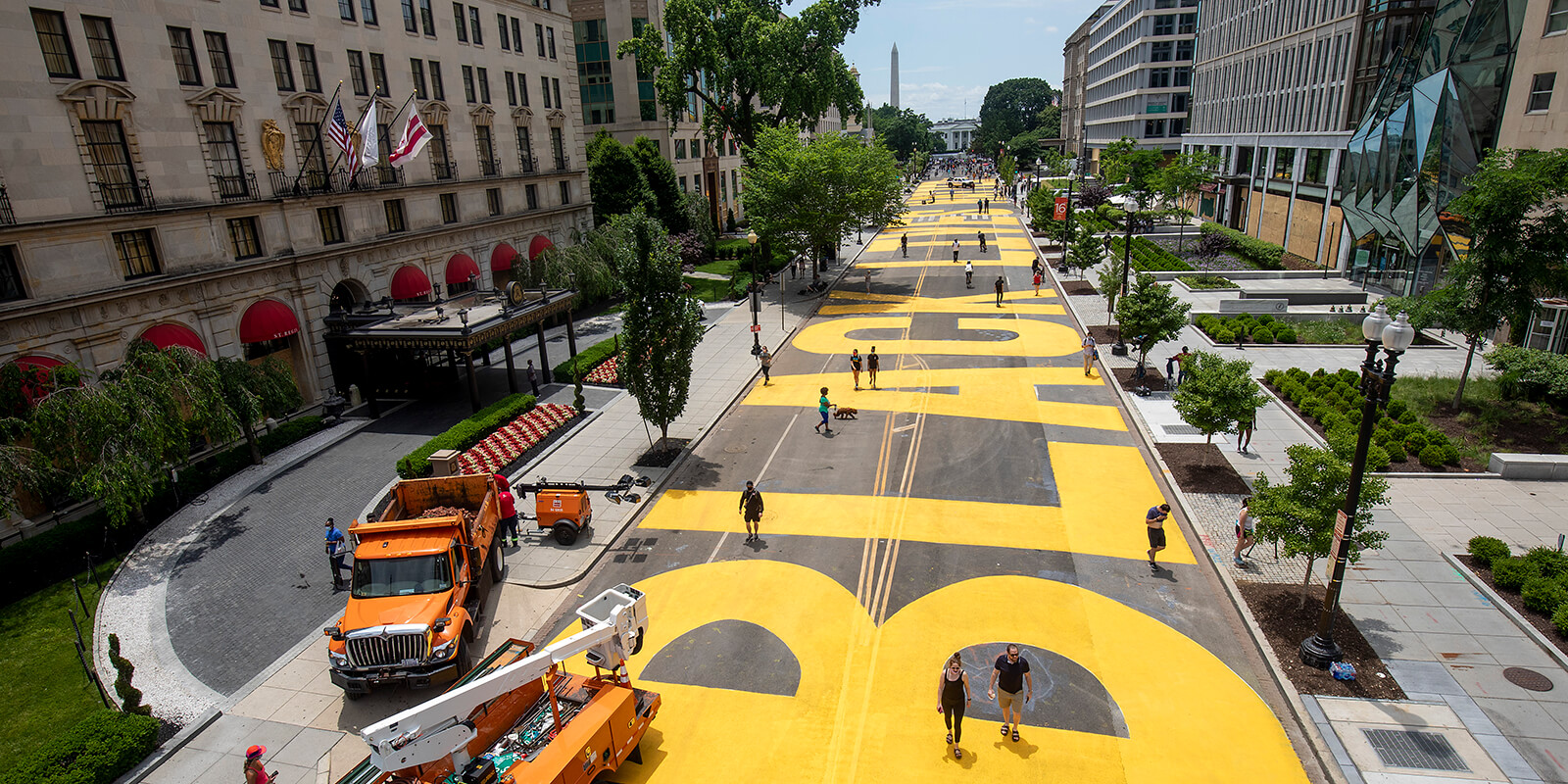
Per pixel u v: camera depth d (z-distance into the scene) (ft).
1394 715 40.29
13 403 64.08
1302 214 169.99
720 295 166.40
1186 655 46.85
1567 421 75.56
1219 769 38.01
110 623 54.60
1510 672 43.16
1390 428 73.82
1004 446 80.84
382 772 31.99
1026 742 40.22
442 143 126.41
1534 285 77.92
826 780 38.32
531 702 38.34
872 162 166.09
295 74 99.14
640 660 48.24
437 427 92.38
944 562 58.70
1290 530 48.06
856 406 95.20
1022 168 540.52
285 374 83.51
